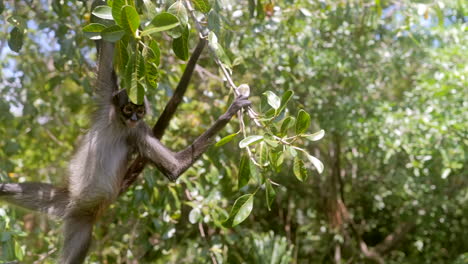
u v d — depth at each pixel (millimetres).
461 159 9773
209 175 7918
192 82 9625
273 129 4758
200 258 9211
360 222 15203
